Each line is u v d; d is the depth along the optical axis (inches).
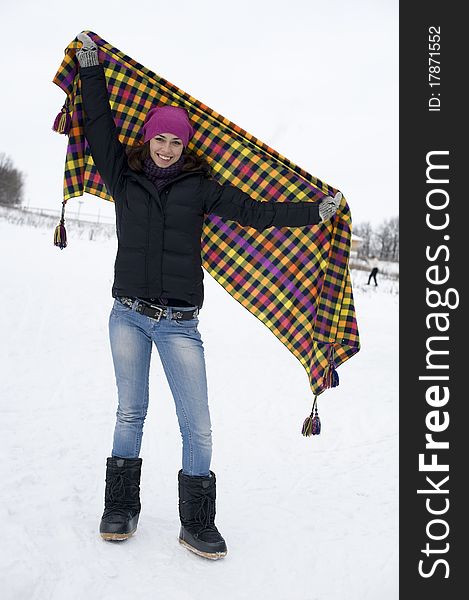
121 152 130.1
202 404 124.6
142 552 122.0
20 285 481.4
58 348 313.7
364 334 485.1
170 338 123.4
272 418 240.2
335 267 145.3
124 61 135.4
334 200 133.1
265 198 147.1
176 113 128.0
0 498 134.5
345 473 182.5
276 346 393.4
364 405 264.7
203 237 150.5
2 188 2005.4
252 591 115.0
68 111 135.1
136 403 125.6
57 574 109.3
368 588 119.9
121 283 123.4
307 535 139.5
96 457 173.5
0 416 202.2
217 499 156.7
